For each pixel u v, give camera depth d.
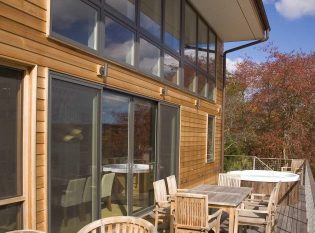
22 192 3.60
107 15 5.02
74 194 4.29
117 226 2.92
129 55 5.71
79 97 4.42
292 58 16.86
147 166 6.54
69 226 4.19
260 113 17.38
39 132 3.72
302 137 16.48
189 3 8.55
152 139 6.75
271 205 5.09
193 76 8.92
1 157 3.39
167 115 7.30
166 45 7.14
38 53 3.71
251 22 9.71
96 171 4.70
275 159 14.05
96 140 4.73
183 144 8.12
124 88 5.48
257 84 17.33
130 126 5.88
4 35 3.30
